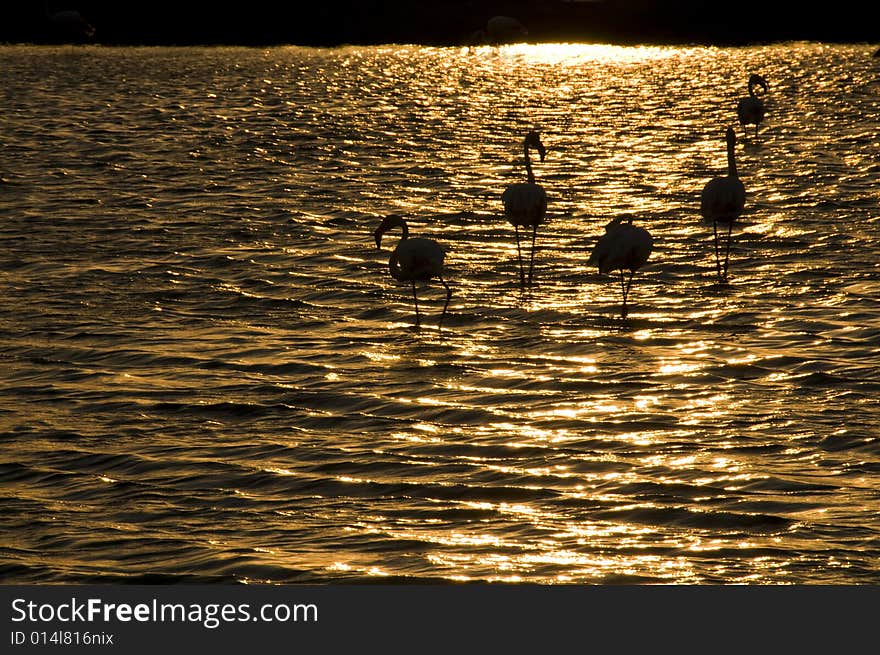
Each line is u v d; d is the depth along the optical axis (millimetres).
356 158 51562
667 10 120250
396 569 15250
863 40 111500
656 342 25250
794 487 17688
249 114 67438
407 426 20688
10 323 27406
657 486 17781
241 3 120312
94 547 16094
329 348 25234
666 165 48625
